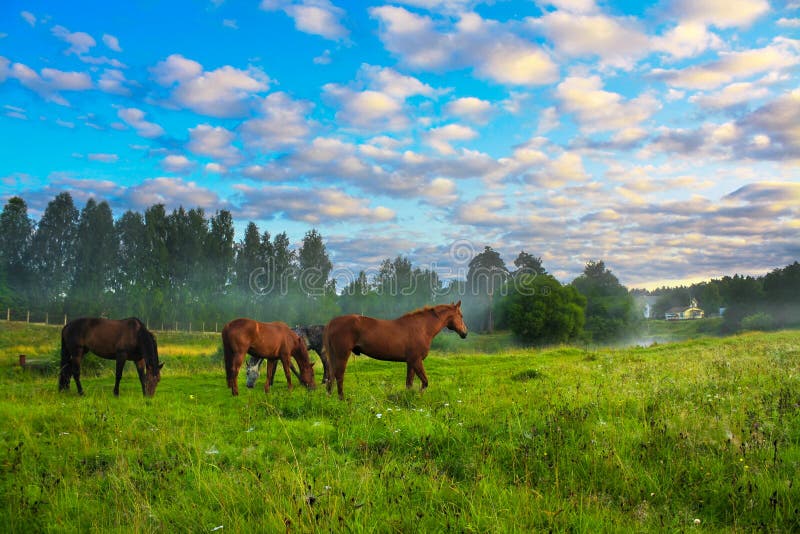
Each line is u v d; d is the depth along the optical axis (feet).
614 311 258.37
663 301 550.36
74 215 255.50
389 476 18.04
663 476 17.56
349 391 38.93
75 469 20.10
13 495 17.12
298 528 13.61
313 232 327.06
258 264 310.24
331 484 17.03
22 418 28.53
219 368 68.85
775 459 17.71
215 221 303.68
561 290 218.18
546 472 18.57
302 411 30.42
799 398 26.73
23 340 139.64
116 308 226.99
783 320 258.37
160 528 14.69
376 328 36.99
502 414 26.25
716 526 14.70
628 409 26.73
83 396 39.37
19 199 257.96
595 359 68.49
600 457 19.10
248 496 16.37
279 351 43.27
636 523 14.34
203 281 279.90
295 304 274.57
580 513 14.89
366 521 14.23
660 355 67.97
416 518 14.58
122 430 26.22
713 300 466.29
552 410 26.35
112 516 15.75
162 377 54.34
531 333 212.64
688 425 22.36
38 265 246.47
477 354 82.02
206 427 27.45
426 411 27.73
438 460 20.36
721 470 17.75
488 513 15.01
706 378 36.01
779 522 14.38
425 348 37.93
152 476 19.25
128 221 273.95
